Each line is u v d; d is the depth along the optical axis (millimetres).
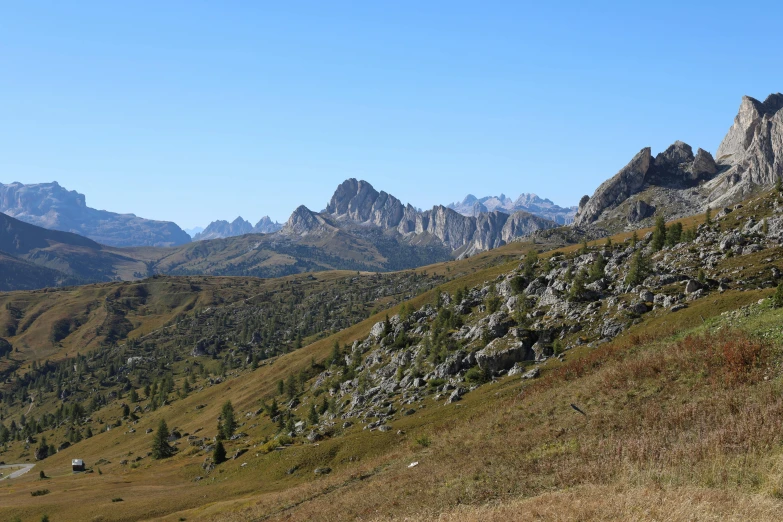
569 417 51438
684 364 50250
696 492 27672
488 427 61875
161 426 178875
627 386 52156
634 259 138375
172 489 113562
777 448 30672
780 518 23578
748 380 42281
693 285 113812
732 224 169000
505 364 119938
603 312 123812
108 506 100312
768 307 60281
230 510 79500
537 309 146375
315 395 185000
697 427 37594
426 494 45281
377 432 102188
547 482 37906
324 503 59375
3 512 102062
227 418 183000
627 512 26734
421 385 137250
